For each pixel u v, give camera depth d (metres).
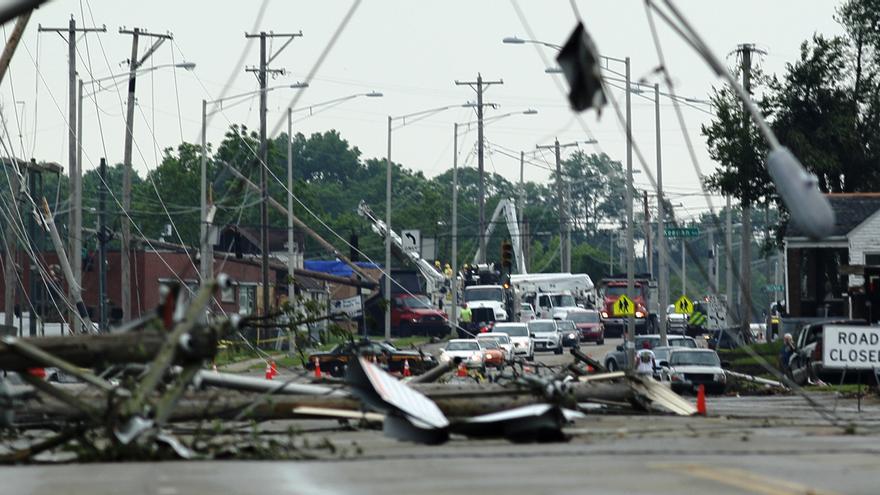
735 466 45.84
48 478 44.28
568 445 57.88
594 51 44.03
